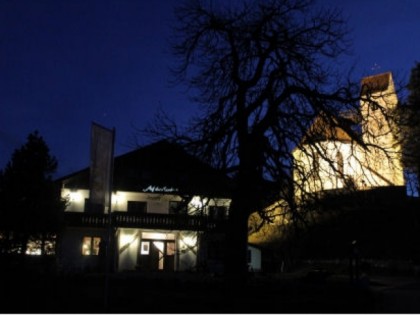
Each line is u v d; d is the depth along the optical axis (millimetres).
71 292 17797
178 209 21859
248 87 19375
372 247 42594
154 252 37531
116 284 20344
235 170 18828
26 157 29875
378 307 18625
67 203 34250
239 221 18062
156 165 21359
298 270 42469
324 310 16891
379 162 20234
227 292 17344
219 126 19266
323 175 19938
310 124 18984
